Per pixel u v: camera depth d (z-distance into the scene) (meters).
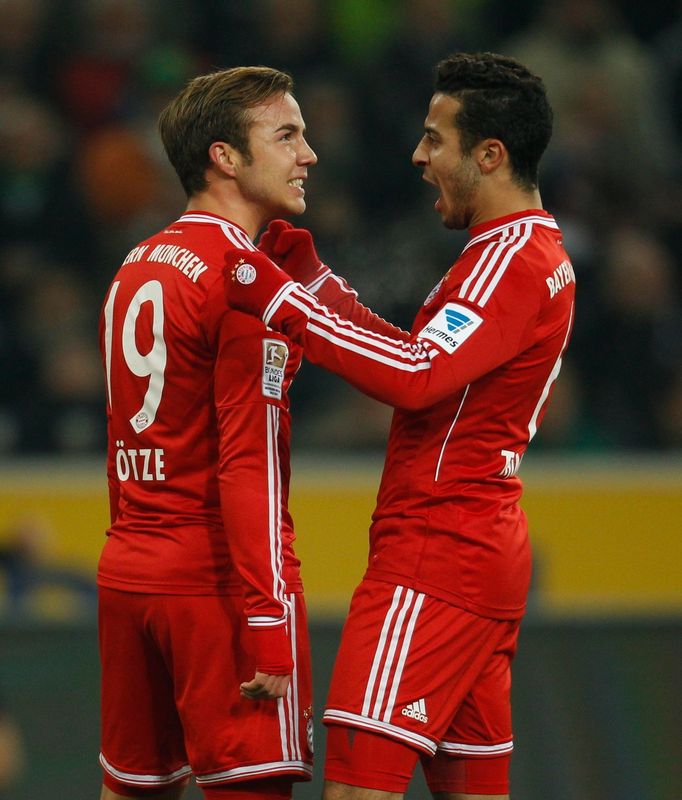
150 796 10.85
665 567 21.75
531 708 16.64
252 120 10.20
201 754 10.08
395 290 22.72
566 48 27.36
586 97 26.75
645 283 24.03
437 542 10.11
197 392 9.98
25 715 16.42
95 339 23.53
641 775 16.47
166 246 10.21
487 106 10.24
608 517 21.84
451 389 9.74
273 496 9.63
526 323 10.00
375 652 10.03
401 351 9.66
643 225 25.38
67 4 26.52
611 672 16.78
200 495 10.07
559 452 22.61
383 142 25.08
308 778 10.29
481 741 10.55
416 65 26.11
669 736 16.62
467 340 9.76
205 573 10.00
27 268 24.05
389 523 10.29
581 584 21.70
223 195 10.30
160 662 10.47
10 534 21.27
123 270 10.45
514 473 10.56
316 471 21.72
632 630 16.94
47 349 23.17
